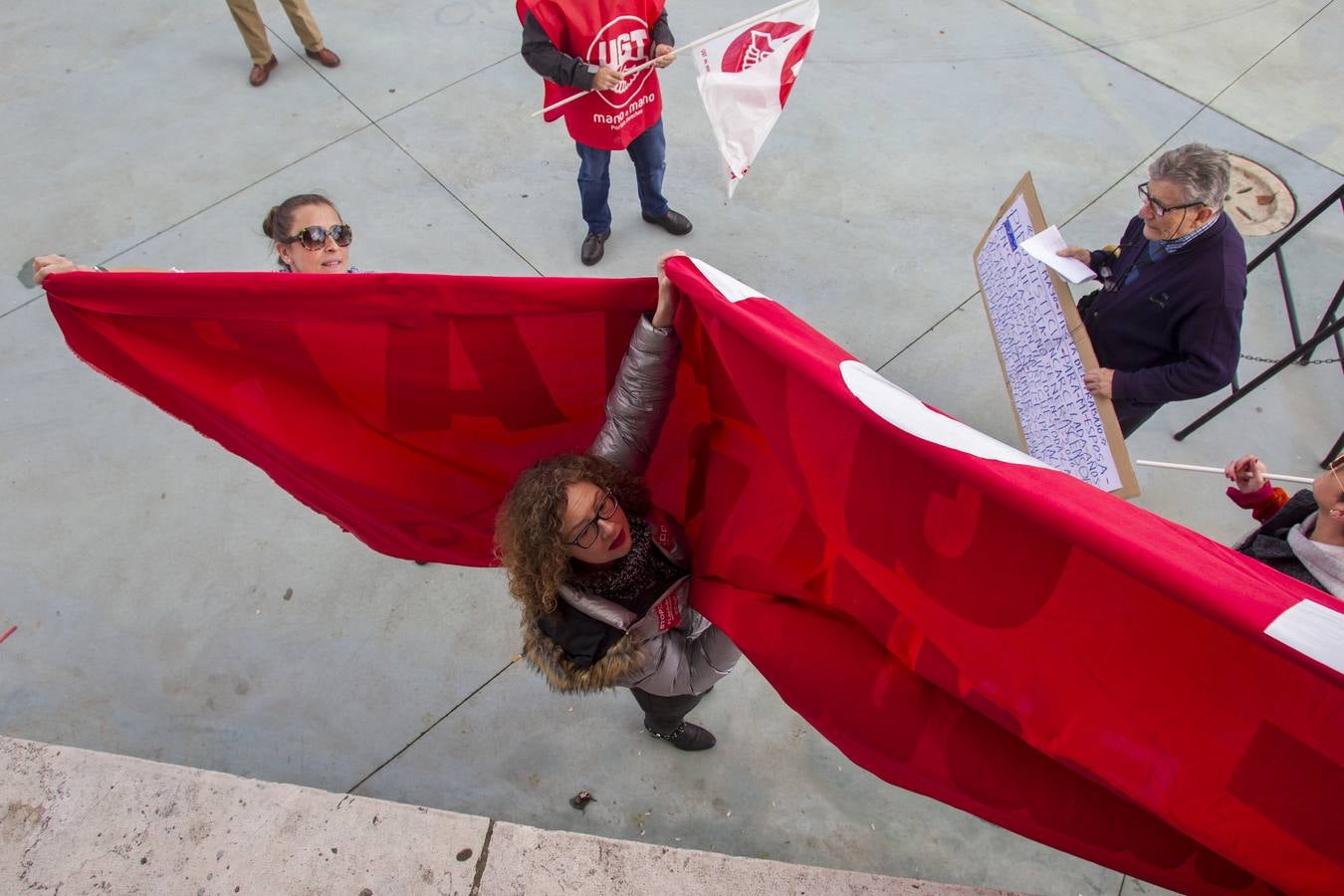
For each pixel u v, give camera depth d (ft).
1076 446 9.70
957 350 13.87
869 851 9.57
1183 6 19.08
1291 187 15.58
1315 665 3.61
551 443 7.94
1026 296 10.24
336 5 19.49
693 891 7.69
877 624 6.28
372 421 7.45
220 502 12.26
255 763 10.20
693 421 7.34
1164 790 5.00
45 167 16.43
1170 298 8.87
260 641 11.08
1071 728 5.27
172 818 8.07
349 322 6.52
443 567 11.69
